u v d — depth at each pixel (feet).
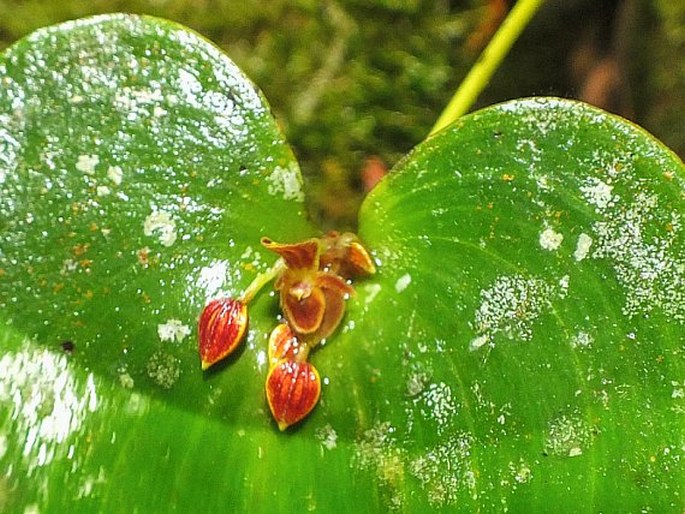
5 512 0.32
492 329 0.34
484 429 0.34
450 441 0.34
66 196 0.35
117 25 0.35
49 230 0.34
